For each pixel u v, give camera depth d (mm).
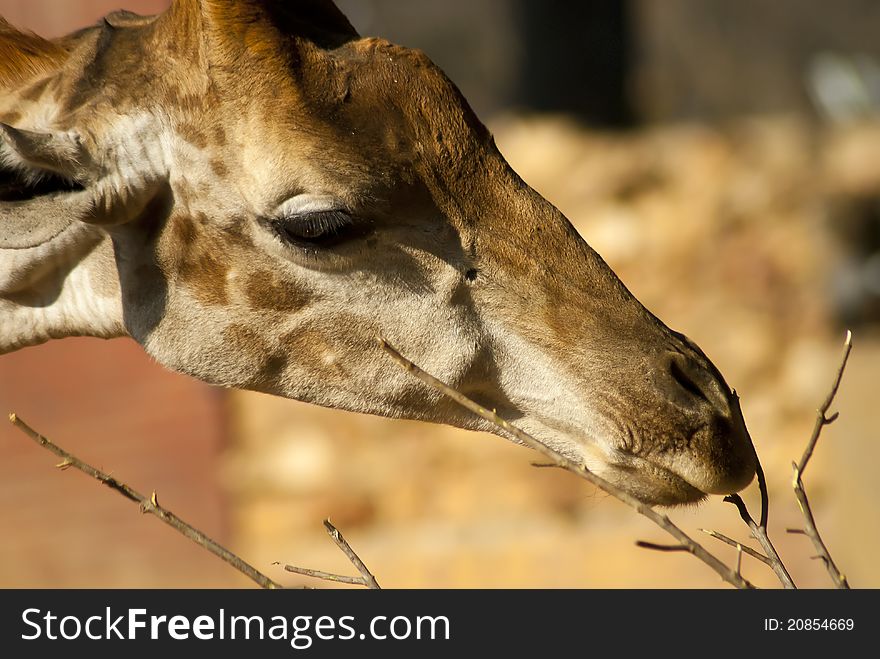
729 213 22797
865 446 14414
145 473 17391
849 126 26484
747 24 48094
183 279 8609
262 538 17844
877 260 21641
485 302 8555
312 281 8477
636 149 24719
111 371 17219
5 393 16859
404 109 8242
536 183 23875
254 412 19109
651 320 8680
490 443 18906
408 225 8336
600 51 32094
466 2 47344
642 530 16078
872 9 47625
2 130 7820
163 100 8297
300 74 8133
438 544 16797
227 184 8289
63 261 8844
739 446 8523
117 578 17078
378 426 19203
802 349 20203
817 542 7391
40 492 17000
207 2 8117
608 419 8523
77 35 9211
